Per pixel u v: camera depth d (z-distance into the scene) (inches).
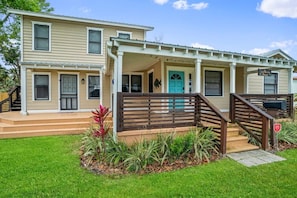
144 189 137.6
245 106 278.4
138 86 482.9
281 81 488.1
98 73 467.5
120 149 190.7
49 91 433.1
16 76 828.0
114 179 152.5
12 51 730.2
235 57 305.1
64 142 247.1
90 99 463.5
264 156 208.7
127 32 488.1
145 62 347.9
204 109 249.6
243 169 173.9
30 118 316.5
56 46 431.8
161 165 177.3
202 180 151.8
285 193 133.5
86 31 453.4
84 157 194.5
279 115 339.6
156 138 212.8
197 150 196.9
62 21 435.5
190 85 362.0
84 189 137.2
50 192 133.0
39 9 649.0
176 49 259.4
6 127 277.1
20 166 173.5
